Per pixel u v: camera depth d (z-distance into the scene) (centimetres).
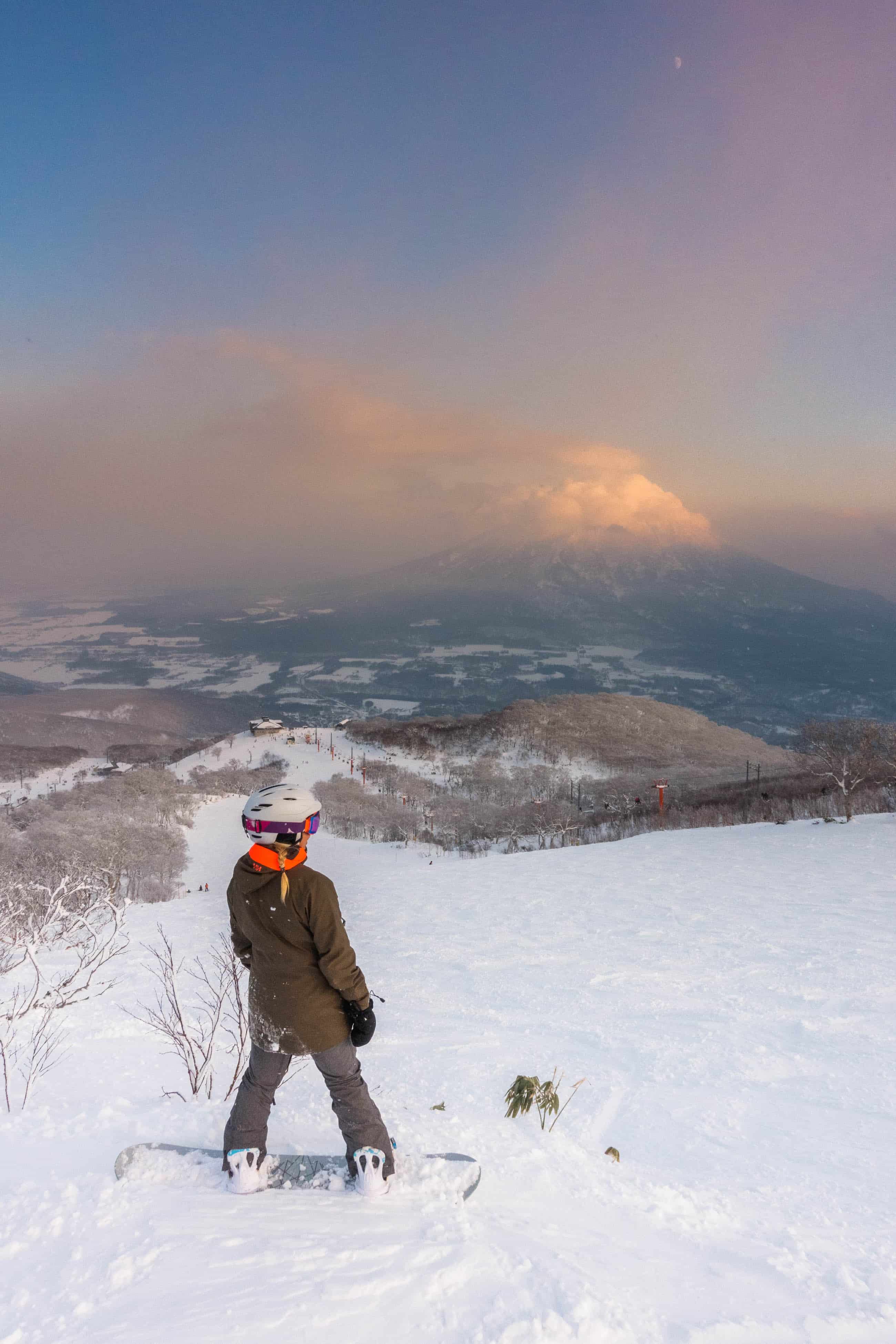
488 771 11338
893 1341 218
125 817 6400
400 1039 636
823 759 2708
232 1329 181
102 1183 279
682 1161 387
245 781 11394
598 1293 213
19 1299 198
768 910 1241
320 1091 446
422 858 4753
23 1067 504
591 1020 687
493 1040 629
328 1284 204
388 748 14838
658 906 1374
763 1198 338
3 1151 329
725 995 746
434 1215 266
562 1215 294
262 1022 289
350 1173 297
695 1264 260
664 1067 544
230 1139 289
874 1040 585
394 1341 181
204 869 5488
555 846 4581
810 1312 227
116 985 809
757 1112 455
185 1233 233
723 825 3312
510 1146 382
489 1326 188
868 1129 425
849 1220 314
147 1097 431
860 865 1716
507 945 1125
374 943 1224
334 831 6831
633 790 8969
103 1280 206
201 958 1003
